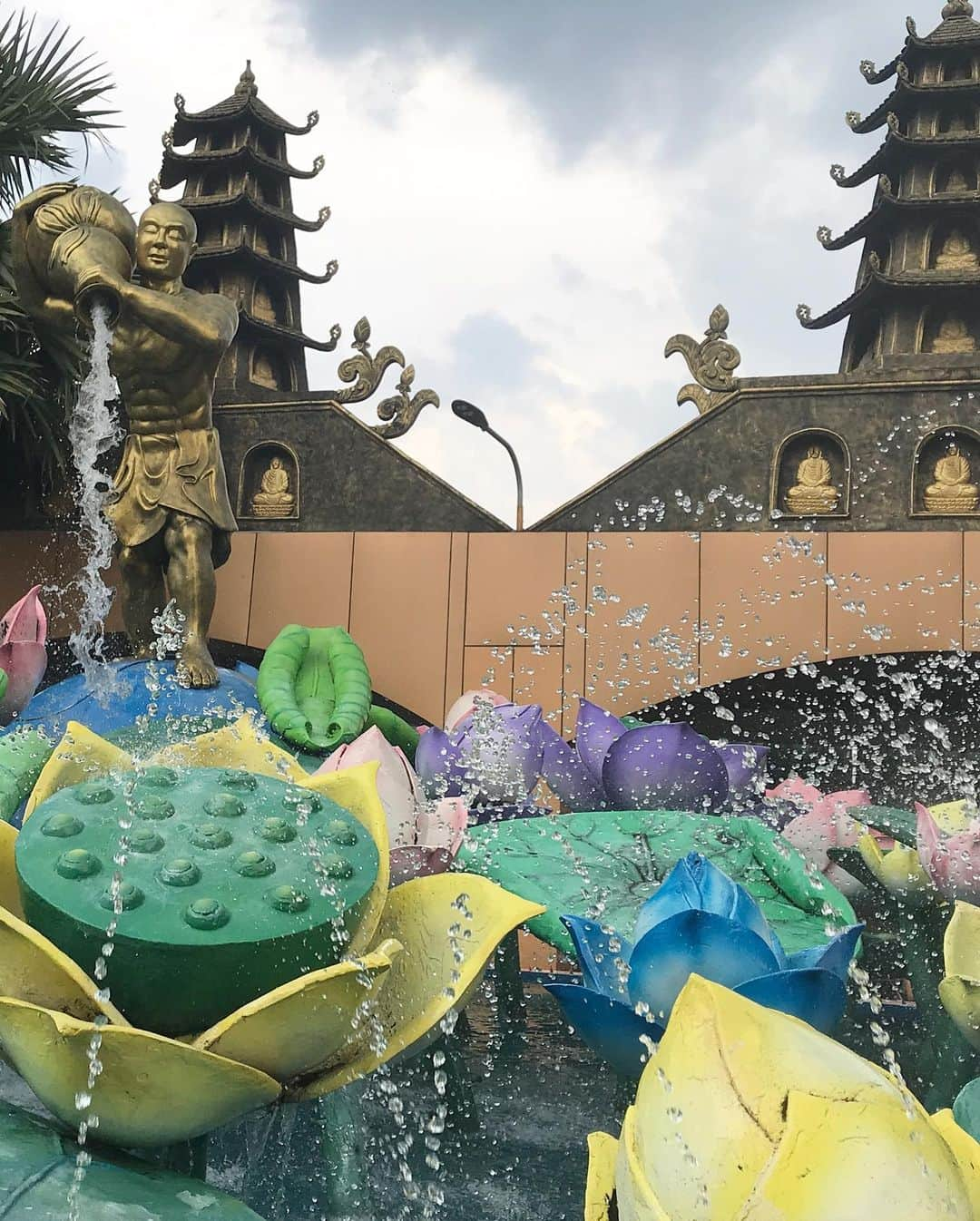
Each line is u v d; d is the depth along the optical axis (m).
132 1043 0.71
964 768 3.07
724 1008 0.66
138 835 0.83
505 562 6.46
